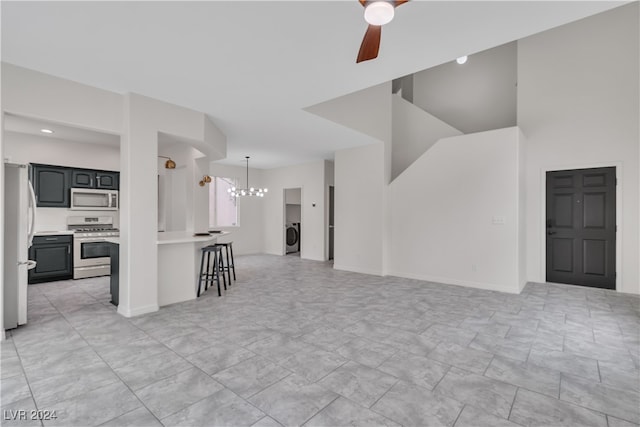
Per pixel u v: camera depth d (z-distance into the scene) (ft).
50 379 7.41
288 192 33.06
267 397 6.73
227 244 18.02
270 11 6.98
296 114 14.37
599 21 16.20
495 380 7.46
